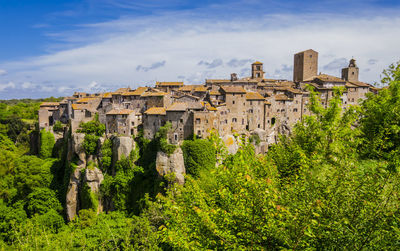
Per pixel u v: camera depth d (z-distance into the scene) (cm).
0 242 4512
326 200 1538
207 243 1759
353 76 13400
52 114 12850
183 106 8544
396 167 1755
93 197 8625
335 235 1459
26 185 9600
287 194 1766
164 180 7662
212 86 10544
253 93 10550
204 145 7925
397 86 2875
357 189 1546
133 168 8669
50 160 11356
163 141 8056
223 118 9325
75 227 7031
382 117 2820
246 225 1609
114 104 10331
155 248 3175
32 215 8275
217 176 1961
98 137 9438
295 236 1430
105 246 4409
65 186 9669
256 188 1517
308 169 1941
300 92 11306
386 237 1373
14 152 13438
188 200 2255
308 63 13788
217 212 1791
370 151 2314
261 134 9556
